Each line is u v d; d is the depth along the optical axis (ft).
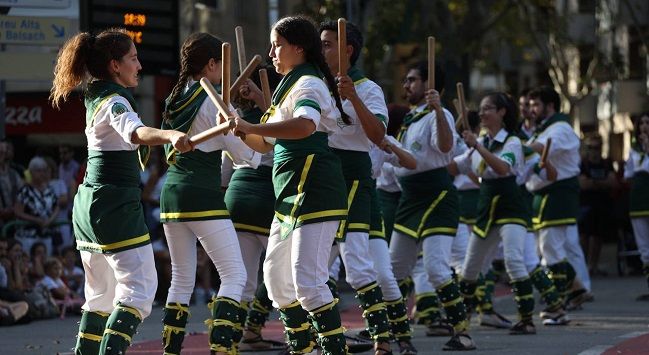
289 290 30.01
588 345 40.86
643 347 39.52
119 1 57.41
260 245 36.91
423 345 41.09
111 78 28.81
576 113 170.60
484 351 39.34
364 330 42.52
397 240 40.06
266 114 29.43
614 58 144.15
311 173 28.96
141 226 28.50
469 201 50.80
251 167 34.45
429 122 39.45
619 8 146.41
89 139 28.50
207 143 31.45
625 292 66.28
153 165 64.44
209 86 27.27
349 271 34.37
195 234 31.83
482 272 47.44
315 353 31.76
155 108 95.14
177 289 32.01
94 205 28.17
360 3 90.74
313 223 28.91
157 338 44.73
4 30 53.88
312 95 28.48
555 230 52.31
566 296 53.21
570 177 52.44
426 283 43.91
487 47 142.61
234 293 31.68
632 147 60.34
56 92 29.22
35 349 41.57
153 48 58.80
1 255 53.21
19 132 80.07
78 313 56.34
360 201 34.35
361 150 34.37
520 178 48.88
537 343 41.70
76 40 28.86
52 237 59.26
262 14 133.80
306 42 29.09
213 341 31.35
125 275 28.25
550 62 142.92
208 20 119.03
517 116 44.52
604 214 82.28
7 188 57.67
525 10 133.59
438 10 102.58
